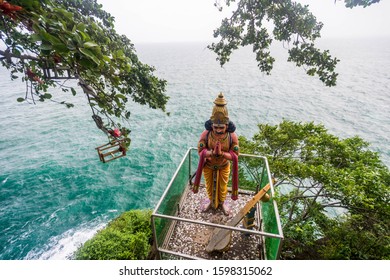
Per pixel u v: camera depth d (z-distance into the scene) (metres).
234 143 6.30
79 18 5.23
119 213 24.62
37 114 50.56
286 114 54.25
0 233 21.89
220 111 6.02
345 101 63.88
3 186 27.56
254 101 64.31
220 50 9.45
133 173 30.80
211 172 6.80
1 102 59.28
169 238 6.40
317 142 11.75
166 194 5.76
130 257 11.68
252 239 6.46
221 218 7.03
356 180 9.46
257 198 5.80
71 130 42.72
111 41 6.23
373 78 94.94
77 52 2.98
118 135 5.82
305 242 10.40
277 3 7.12
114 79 4.27
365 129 45.75
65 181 28.70
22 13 2.91
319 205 10.78
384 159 34.62
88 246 12.20
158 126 45.94
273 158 12.62
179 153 36.22
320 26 7.21
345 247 9.09
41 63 4.12
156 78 8.38
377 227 9.55
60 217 23.77
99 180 29.00
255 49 8.61
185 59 189.12
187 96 70.06
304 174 10.23
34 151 35.44
